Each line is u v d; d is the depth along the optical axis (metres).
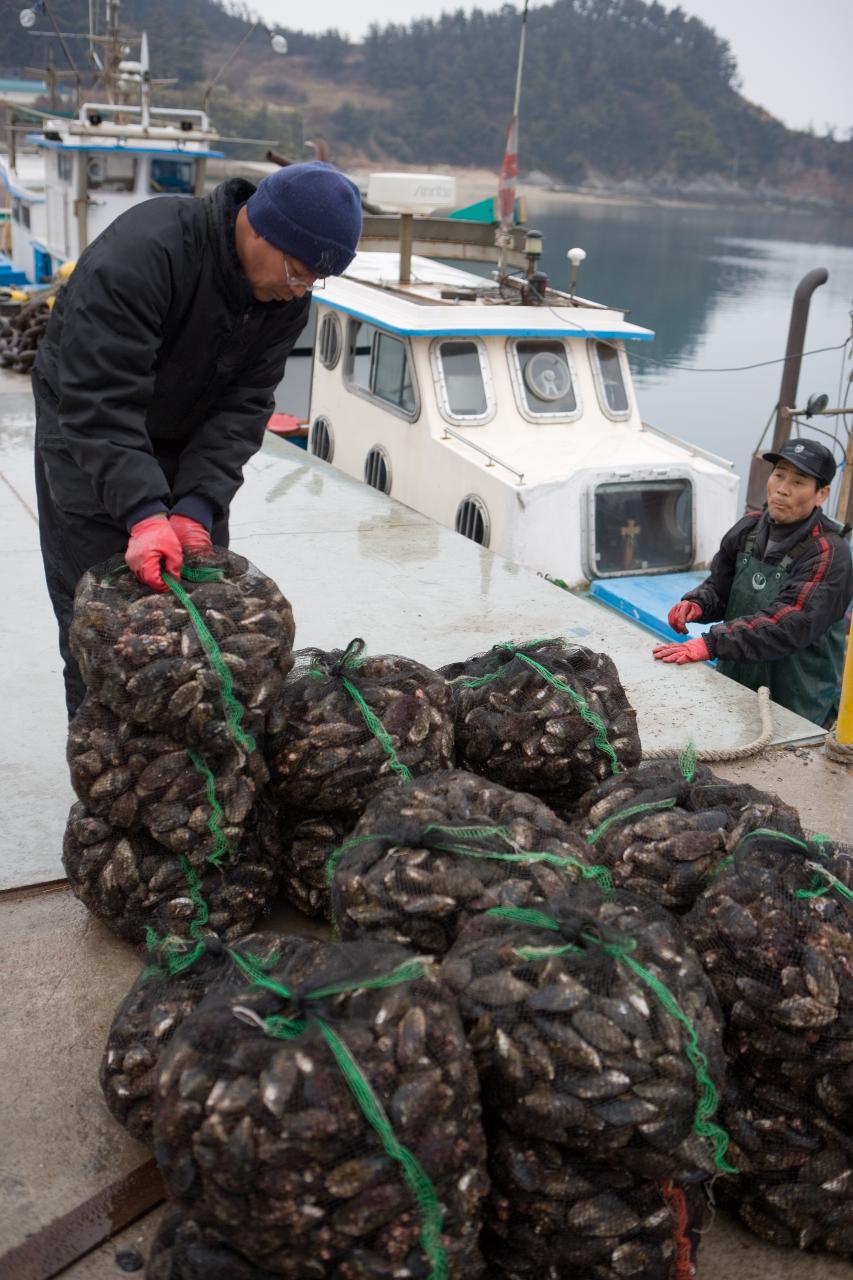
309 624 5.46
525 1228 2.10
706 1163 2.12
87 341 2.84
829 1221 2.35
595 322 9.17
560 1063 2.02
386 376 9.27
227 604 2.89
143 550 2.85
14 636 5.13
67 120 14.07
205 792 2.88
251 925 3.12
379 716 3.06
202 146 14.30
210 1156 1.86
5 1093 2.67
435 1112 1.91
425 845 2.50
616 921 2.32
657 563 8.65
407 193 9.47
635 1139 2.02
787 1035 2.30
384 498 7.54
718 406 21.44
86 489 3.14
